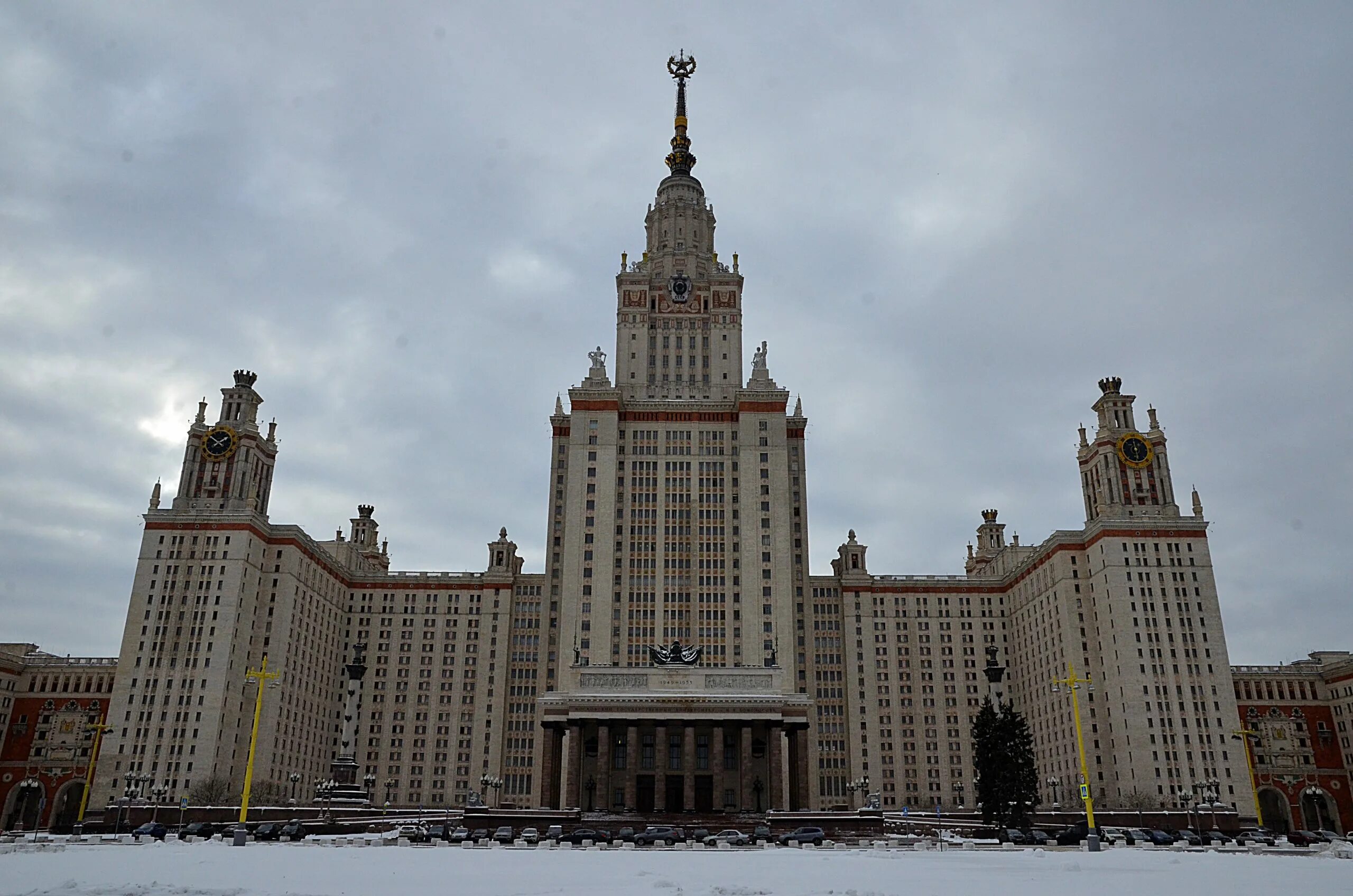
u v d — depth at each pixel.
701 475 187.12
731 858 71.06
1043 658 174.50
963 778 183.50
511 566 194.25
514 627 190.12
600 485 183.12
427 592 192.12
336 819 116.00
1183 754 150.00
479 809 119.25
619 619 177.50
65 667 168.50
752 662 173.38
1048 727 171.50
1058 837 97.38
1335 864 63.38
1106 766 155.88
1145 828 111.31
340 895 38.81
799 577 189.88
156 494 164.88
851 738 184.12
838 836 106.50
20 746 164.12
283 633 162.38
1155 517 165.38
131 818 131.12
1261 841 105.44
